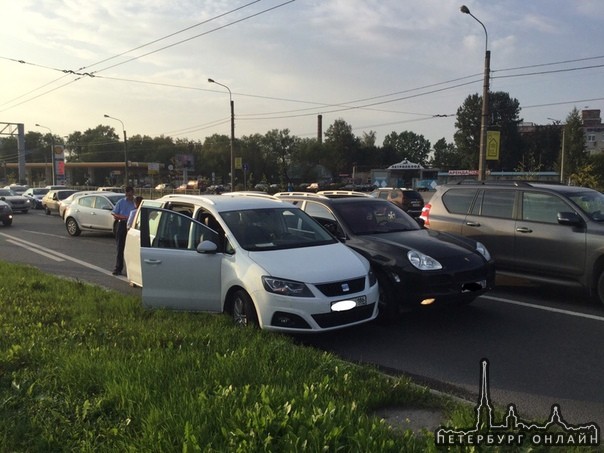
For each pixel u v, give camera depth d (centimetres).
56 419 373
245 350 480
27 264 1226
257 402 354
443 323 688
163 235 682
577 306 773
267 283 572
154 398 381
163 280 670
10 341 545
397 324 683
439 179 6694
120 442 330
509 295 847
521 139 9500
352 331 652
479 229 911
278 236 660
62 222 2616
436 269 657
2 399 408
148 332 561
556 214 817
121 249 1082
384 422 341
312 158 8794
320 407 359
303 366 459
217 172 9238
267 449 301
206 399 367
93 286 891
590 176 5925
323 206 819
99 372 437
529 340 612
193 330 577
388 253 683
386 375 470
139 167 10388
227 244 637
